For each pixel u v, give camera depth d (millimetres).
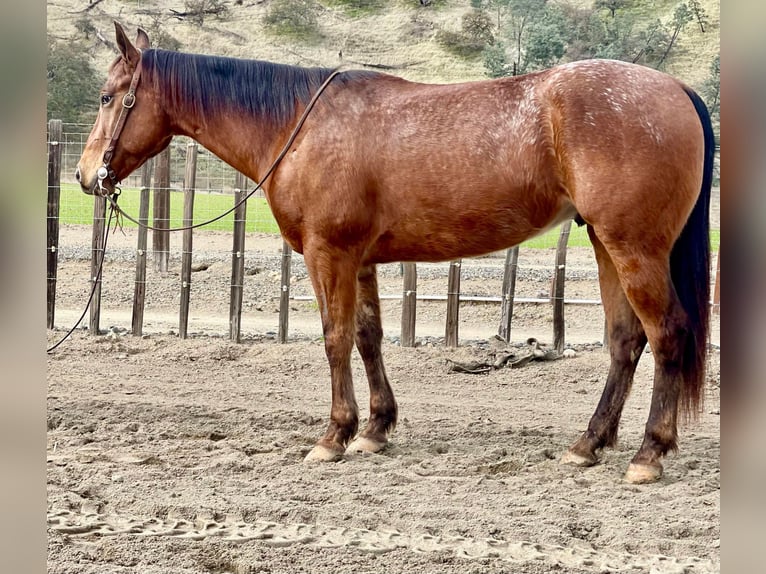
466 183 5512
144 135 6340
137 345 10055
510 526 4625
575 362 9320
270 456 6023
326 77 6035
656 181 5102
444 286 14336
